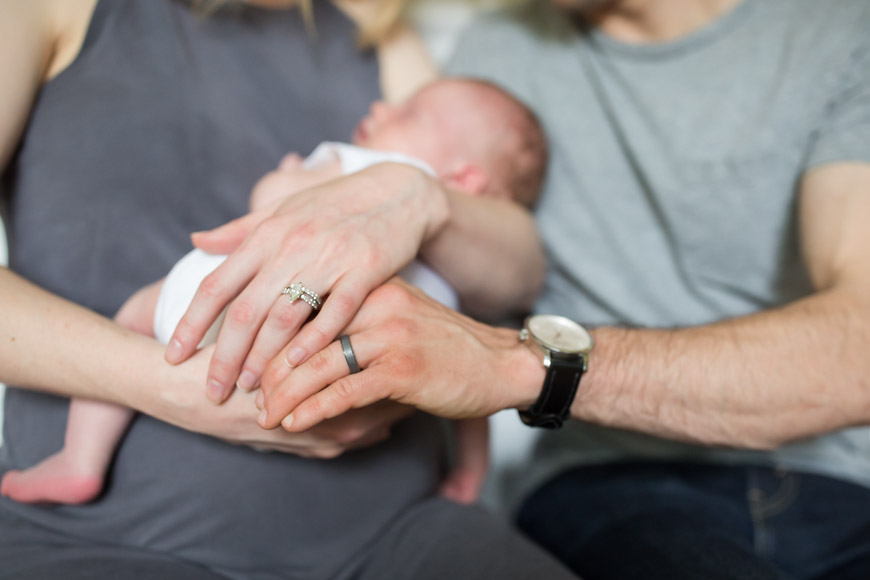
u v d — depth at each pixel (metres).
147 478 0.89
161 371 0.79
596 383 0.89
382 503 1.04
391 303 0.77
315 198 0.81
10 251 1.04
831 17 1.20
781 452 1.29
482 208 1.11
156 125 1.07
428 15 1.71
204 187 1.10
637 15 1.34
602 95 1.40
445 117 1.24
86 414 0.87
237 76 1.19
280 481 0.93
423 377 0.75
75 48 1.06
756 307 1.31
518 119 1.28
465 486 1.26
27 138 1.01
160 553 0.89
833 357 0.87
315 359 0.71
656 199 1.33
